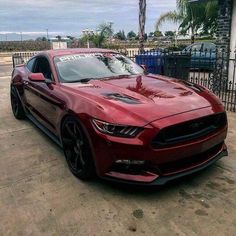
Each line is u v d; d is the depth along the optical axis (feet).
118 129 10.50
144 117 10.52
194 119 10.89
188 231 9.36
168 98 11.95
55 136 15.79
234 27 27.89
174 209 10.44
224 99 24.47
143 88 13.10
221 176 12.47
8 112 24.30
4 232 9.74
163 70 28.94
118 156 10.52
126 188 11.80
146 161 10.38
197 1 30.71
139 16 42.16
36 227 9.90
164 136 10.44
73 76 15.23
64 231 9.65
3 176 13.35
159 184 10.53
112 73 15.87
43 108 16.20
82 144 11.93
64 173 13.32
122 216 10.21
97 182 12.35
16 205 11.12
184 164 11.28
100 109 11.13
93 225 9.84
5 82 40.86
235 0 27.40
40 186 12.34
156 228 9.55
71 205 10.94
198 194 11.27
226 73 27.14
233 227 9.47
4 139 17.95
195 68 30.94
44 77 15.92
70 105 12.49
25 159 14.99
